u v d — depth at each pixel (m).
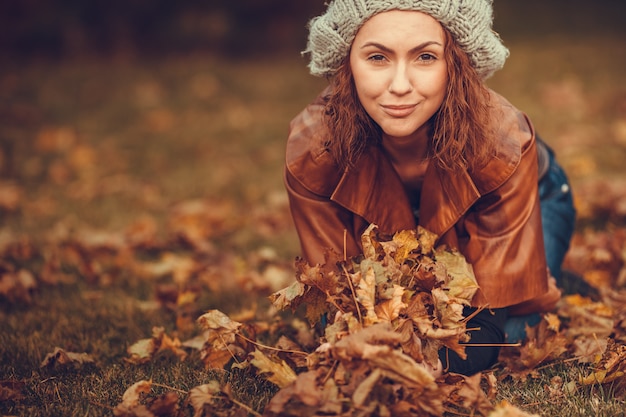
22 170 5.89
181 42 10.00
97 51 9.88
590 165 5.03
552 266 2.63
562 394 2.09
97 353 2.63
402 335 1.91
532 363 2.26
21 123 7.12
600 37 9.73
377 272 1.96
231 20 10.19
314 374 1.84
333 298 1.99
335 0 1.98
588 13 11.23
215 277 3.45
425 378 1.75
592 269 3.27
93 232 4.34
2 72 8.83
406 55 1.90
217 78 8.52
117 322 2.93
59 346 2.67
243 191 5.21
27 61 9.53
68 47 9.84
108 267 3.70
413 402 1.81
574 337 2.48
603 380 2.11
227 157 6.18
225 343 2.15
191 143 6.58
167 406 1.98
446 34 1.94
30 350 2.62
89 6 10.02
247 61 9.60
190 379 2.29
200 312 3.02
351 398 1.83
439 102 1.98
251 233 4.25
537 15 11.22
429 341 1.95
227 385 1.99
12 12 9.95
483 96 2.03
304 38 10.16
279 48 10.06
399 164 2.24
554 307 2.62
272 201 4.83
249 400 2.10
